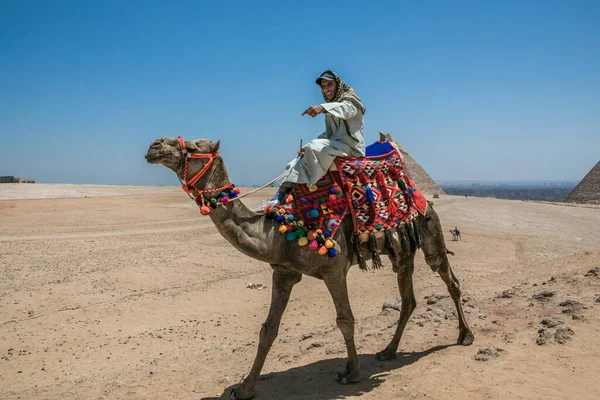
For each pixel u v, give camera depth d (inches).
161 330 450.6
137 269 734.5
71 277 676.1
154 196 2188.7
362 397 220.4
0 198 1961.1
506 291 394.9
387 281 626.5
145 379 274.2
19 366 359.6
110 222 1343.5
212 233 1155.9
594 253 629.6
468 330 279.4
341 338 324.8
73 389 276.1
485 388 216.7
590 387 210.4
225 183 208.8
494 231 1225.4
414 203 261.4
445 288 535.8
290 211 222.2
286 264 223.3
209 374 272.8
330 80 239.3
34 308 526.6
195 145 202.4
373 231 233.6
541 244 1010.7
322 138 243.0
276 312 226.1
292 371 260.1
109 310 517.7
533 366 235.6
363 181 237.0
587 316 287.6
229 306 543.2
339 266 227.5
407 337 304.0
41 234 1080.2
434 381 227.5
